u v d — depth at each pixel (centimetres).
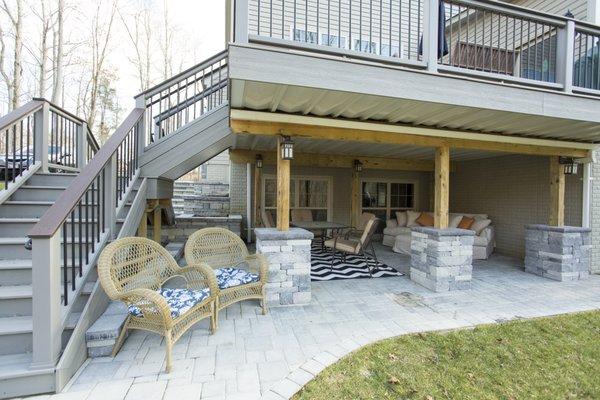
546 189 567
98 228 280
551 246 475
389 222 782
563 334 296
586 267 473
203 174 1230
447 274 405
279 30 591
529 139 452
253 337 273
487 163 707
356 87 278
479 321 312
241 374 219
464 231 409
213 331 278
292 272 351
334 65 272
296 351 250
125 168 355
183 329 244
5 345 215
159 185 438
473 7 353
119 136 330
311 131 367
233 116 340
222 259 364
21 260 277
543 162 573
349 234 632
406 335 282
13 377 190
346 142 537
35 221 303
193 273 322
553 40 490
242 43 255
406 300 371
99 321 251
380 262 575
